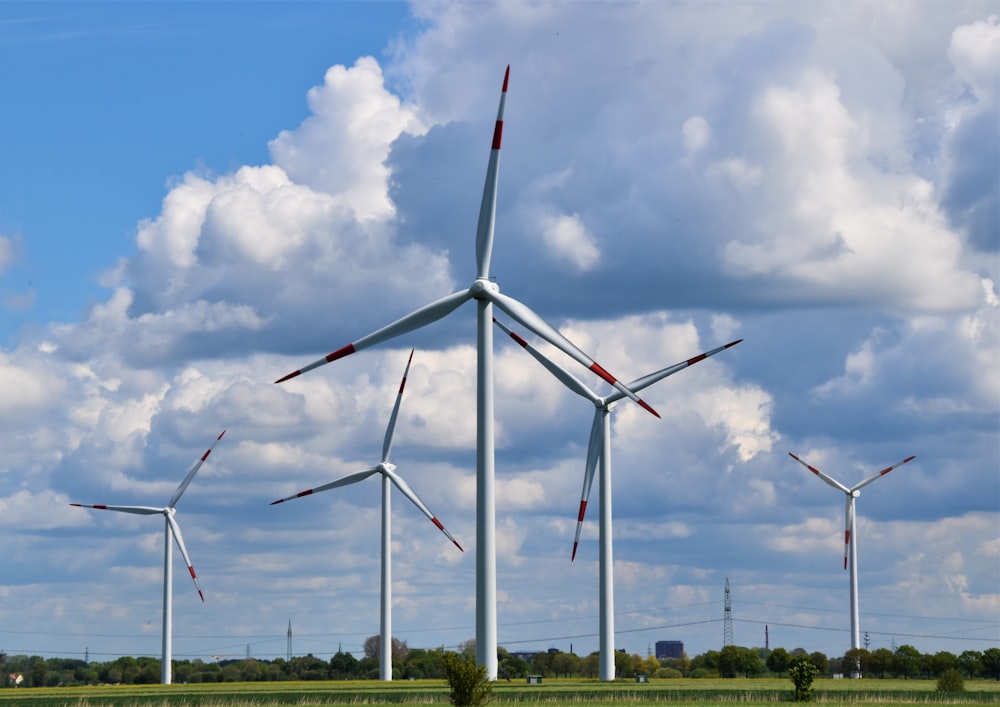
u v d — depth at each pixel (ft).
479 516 263.29
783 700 238.89
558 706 214.69
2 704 255.09
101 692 330.13
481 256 274.36
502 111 277.03
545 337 264.72
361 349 271.28
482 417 265.95
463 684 214.48
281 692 293.23
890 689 301.63
